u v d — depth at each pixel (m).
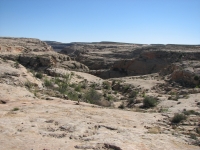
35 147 9.47
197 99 27.11
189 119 16.89
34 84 28.41
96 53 119.50
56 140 10.41
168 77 50.34
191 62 53.69
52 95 25.09
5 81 24.62
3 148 9.25
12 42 89.62
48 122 13.21
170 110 22.19
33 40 106.62
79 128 12.18
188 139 11.58
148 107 26.55
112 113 16.78
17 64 32.25
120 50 129.75
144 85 45.88
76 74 54.88
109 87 46.59
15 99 19.19
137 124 14.32
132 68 77.00
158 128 13.59
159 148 9.90
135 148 9.64
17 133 11.04
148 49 108.81
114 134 11.48
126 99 35.25
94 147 9.63
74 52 142.00
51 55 70.50
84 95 29.06
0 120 12.91
